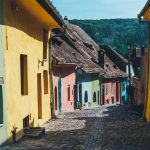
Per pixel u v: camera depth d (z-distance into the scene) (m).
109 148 12.82
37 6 15.77
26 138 14.84
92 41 56.75
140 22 22.02
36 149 12.55
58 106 29.39
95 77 45.59
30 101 17.06
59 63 28.98
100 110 33.41
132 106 32.16
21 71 16.50
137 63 67.94
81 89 39.22
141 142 13.98
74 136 15.61
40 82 20.31
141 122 20.89
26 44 16.45
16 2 14.47
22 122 15.30
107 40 102.88
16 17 14.67
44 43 22.28
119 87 57.53
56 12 18.56
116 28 107.06
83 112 30.00
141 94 29.11
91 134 16.16
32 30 17.86
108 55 61.28
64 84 31.61
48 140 14.51
